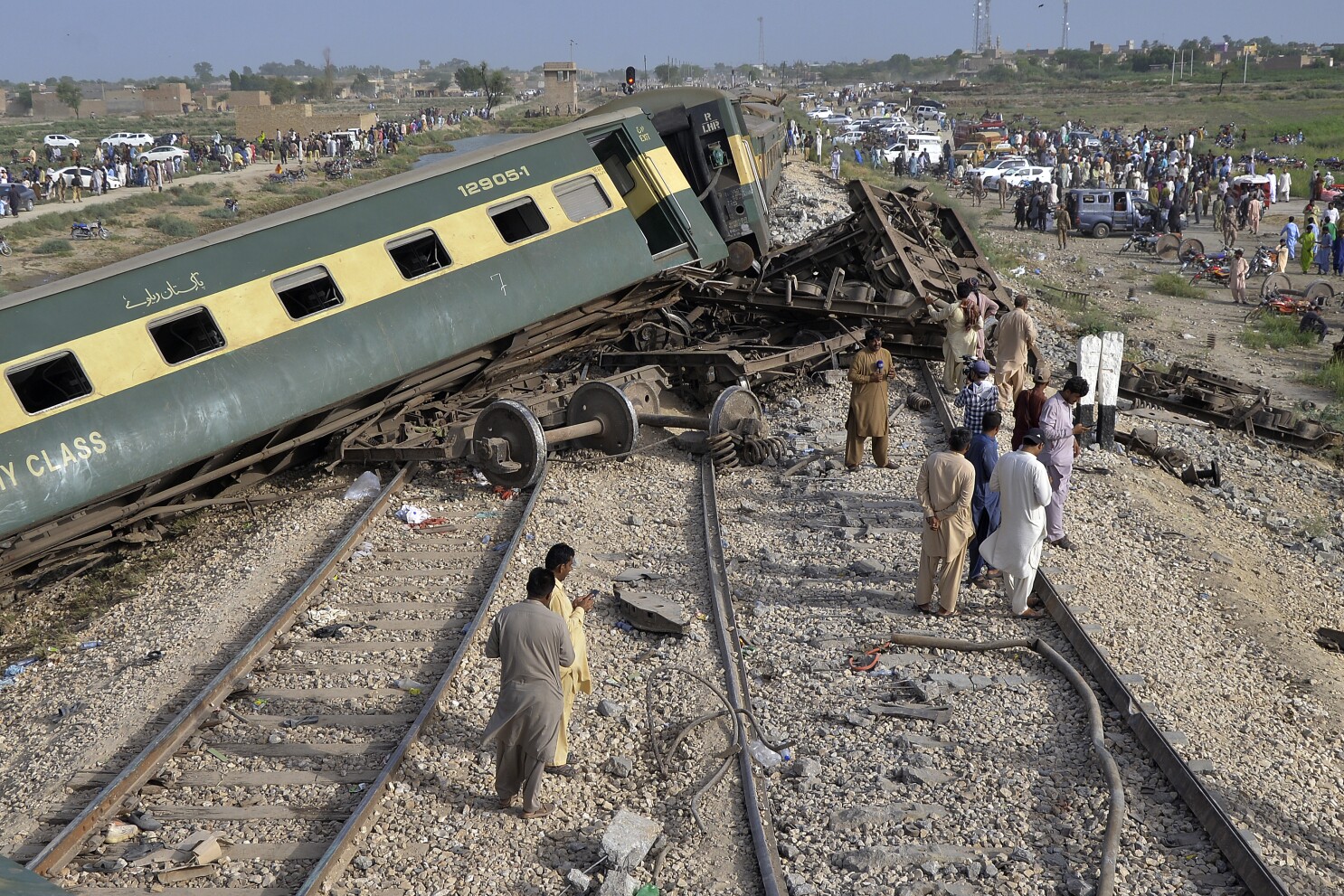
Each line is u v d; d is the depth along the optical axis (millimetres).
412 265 14797
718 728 8203
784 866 6672
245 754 8039
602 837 6703
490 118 135125
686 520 12492
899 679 8836
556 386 15953
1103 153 60750
